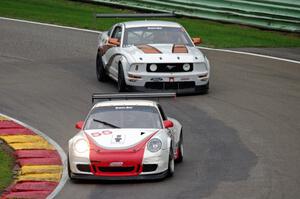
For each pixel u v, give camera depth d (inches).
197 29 3725.4
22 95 2615.7
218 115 2332.7
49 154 1959.9
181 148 1871.3
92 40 3567.9
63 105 2481.5
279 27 3636.8
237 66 3024.1
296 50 3316.9
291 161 1852.9
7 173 1813.5
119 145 1694.1
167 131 1782.7
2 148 2023.9
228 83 2751.0
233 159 1881.2
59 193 1635.1
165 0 3996.1
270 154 1920.5
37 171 1811.0
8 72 2962.6
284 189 1619.1
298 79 2805.1
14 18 4097.0
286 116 2310.5
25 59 3184.1
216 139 2079.2
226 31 3686.0
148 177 1676.9
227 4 3809.1
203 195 1583.4
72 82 2810.0
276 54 3233.3
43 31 3762.3
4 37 3604.8
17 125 2249.0
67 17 4114.2
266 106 2428.6
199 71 2546.8
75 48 3400.6
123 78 2554.1
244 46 3405.5
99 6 4365.2
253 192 1599.4
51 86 2746.1
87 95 2610.7
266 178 1706.4
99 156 1672.0
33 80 2834.6
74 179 1716.3
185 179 1711.4
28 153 1967.3
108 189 1648.6
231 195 1579.7
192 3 3927.2
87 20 4040.4
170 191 1615.4
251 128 2185.0
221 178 1713.8
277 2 3617.1
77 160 1681.8
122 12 4146.2
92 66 3093.0
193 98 2546.8
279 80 2790.4
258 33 3641.7
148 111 1840.6
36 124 2266.2
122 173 1674.5
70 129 2215.8
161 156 1683.1
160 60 2514.8
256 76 2854.3
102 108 1857.8
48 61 3154.5
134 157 1668.3
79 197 1600.6
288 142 2034.9
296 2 3545.8
